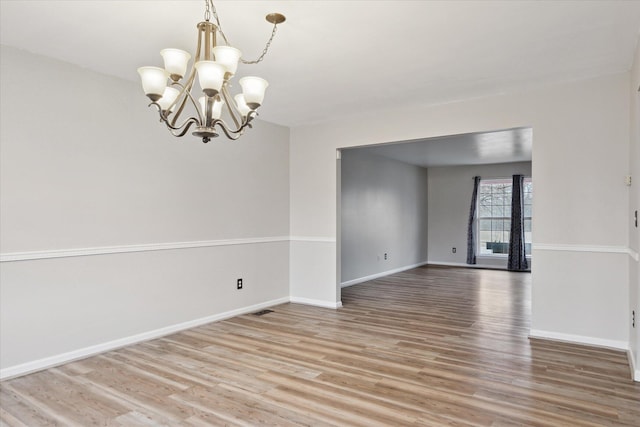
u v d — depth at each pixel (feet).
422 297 19.52
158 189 13.03
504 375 9.86
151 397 8.68
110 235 11.75
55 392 8.92
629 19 8.48
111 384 9.34
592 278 12.07
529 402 8.46
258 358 11.05
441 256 32.40
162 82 6.28
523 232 29.04
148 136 12.76
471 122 14.08
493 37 9.35
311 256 17.89
